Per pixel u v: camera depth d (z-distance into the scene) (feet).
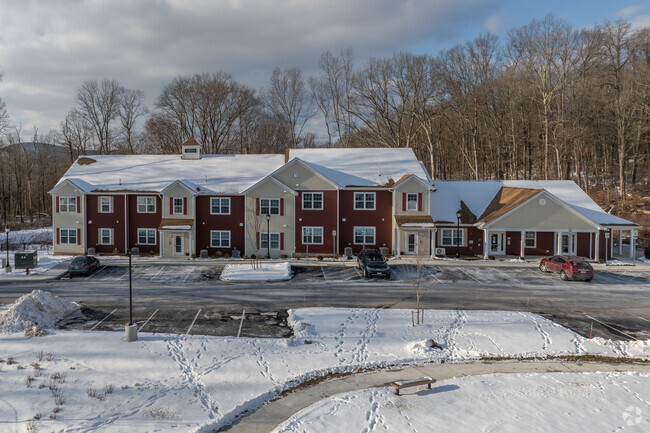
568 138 190.39
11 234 193.88
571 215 130.41
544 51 205.16
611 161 226.79
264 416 47.70
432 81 205.05
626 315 81.76
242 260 132.87
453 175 271.28
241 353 63.26
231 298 91.97
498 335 70.85
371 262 111.75
